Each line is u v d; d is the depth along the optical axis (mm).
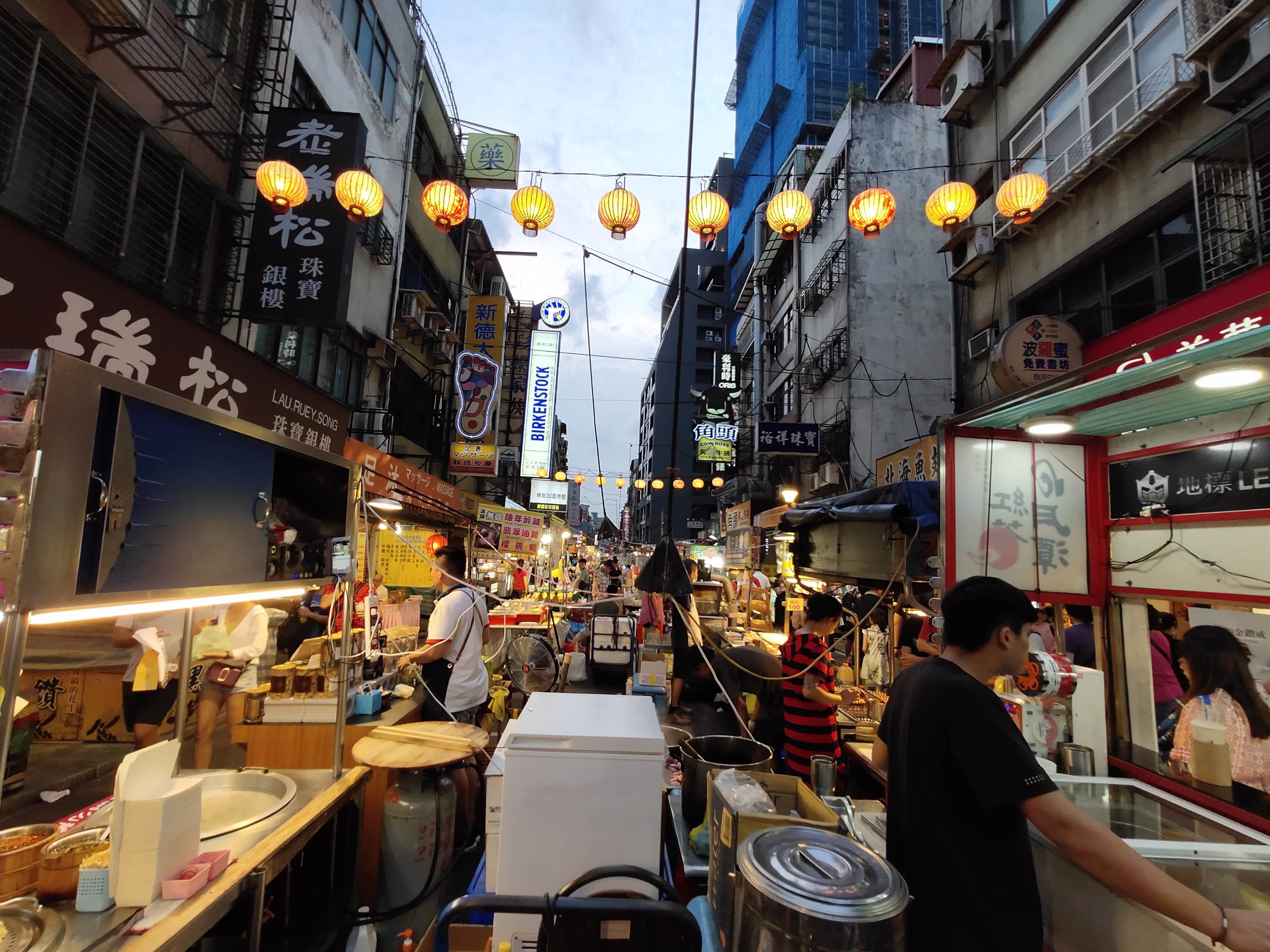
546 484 22391
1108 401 2762
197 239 6547
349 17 10219
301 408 6641
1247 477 2623
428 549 8781
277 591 2680
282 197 5434
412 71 13125
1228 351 2043
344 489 3291
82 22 4953
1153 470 3113
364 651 4242
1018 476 3490
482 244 19188
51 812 4066
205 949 2186
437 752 3277
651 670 6535
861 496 5070
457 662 4691
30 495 1513
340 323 6805
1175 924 1646
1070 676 2930
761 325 24391
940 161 15992
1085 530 3459
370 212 5422
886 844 1887
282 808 2695
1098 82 8453
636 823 2176
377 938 3006
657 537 48500
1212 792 2590
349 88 10102
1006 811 1567
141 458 1915
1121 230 7914
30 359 1562
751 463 24703
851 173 15750
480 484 19422
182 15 5996
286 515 2803
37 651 5133
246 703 3895
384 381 11953
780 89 45875
